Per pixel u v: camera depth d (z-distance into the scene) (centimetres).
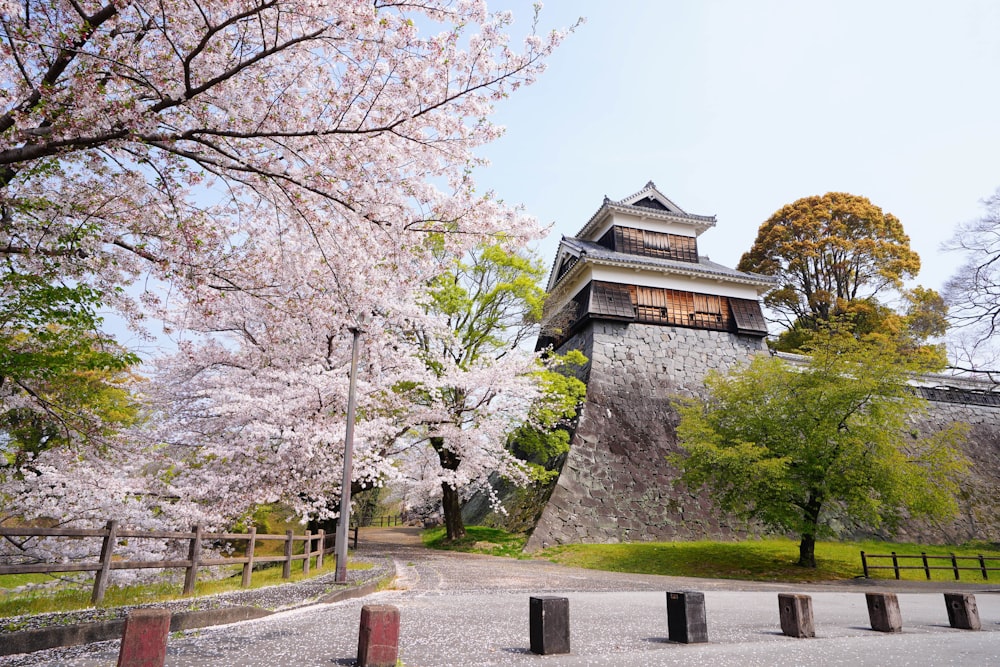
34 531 592
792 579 1541
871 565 1741
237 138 712
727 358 2791
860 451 1580
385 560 1574
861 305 3228
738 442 1705
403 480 1617
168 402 1364
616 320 2683
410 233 823
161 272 739
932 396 2878
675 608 565
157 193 755
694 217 3027
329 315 1002
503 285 2222
